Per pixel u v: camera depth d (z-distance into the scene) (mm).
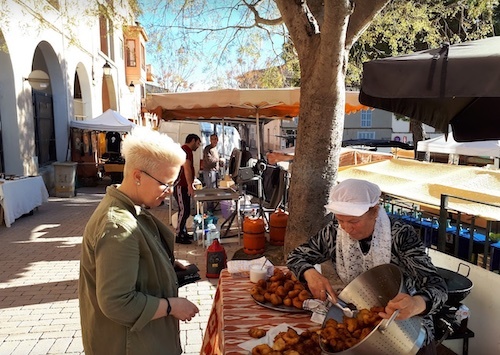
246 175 6672
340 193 1783
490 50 1782
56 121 12789
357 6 4266
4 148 9312
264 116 8102
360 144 19797
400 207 5312
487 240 3303
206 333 2553
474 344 2953
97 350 1552
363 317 1602
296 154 4754
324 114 4492
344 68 4453
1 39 8617
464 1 8320
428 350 1692
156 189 1602
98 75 16797
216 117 8648
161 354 1615
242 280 2545
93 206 9969
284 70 9859
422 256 1739
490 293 2814
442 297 1594
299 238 4727
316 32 4477
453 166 6363
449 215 4922
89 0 10656
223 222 7371
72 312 3895
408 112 2936
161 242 1753
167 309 1549
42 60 12922
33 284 4629
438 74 1758
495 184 5426
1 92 9141
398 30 8492
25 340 3352
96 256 1444
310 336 1666
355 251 1911
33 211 8930
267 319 1974
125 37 23203
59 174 11461
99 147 17250
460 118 3277
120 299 1408
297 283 2211
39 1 10031
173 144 1627
